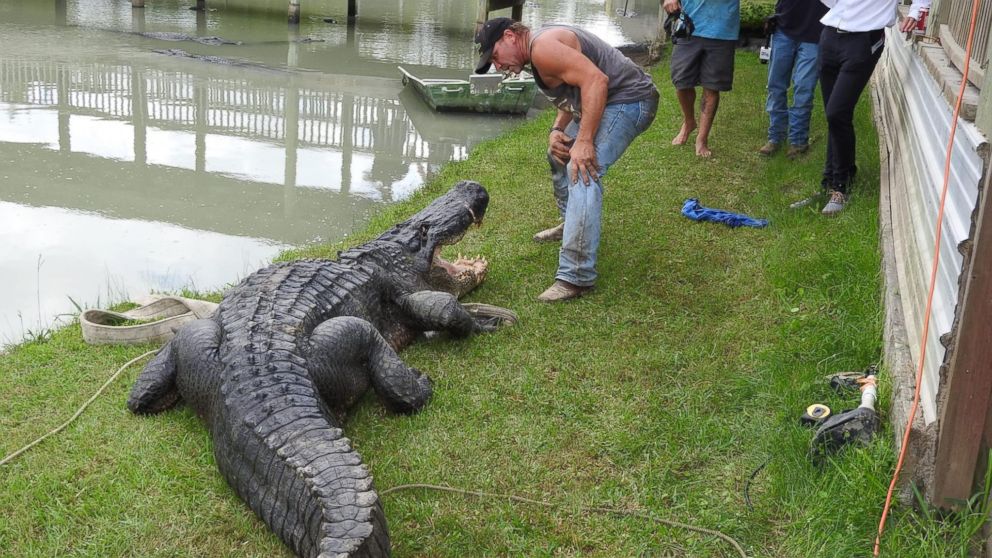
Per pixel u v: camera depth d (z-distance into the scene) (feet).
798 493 11.37
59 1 58.34
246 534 10.94
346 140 32.73
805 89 26.43
